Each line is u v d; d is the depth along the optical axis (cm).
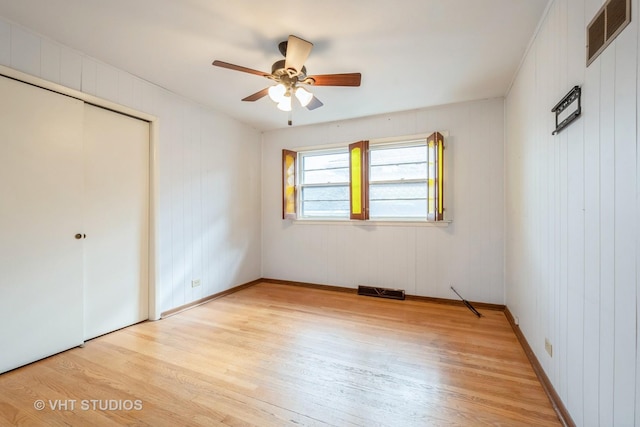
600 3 122
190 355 230
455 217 361
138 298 297
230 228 414
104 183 267
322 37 222
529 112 234
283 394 181
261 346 246
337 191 439
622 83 106
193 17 200
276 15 197
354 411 166
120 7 189
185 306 342
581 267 139
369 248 407
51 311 226
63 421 157
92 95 251
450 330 280
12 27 205
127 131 286
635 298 98
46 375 201
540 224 204
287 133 464
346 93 326
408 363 218
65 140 235
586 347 134
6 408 167
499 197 341
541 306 200
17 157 209
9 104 205
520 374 203
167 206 320
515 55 247
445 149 364
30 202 215
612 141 113
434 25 208
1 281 201
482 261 349
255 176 468
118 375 201
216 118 387
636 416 97
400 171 397
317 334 271
